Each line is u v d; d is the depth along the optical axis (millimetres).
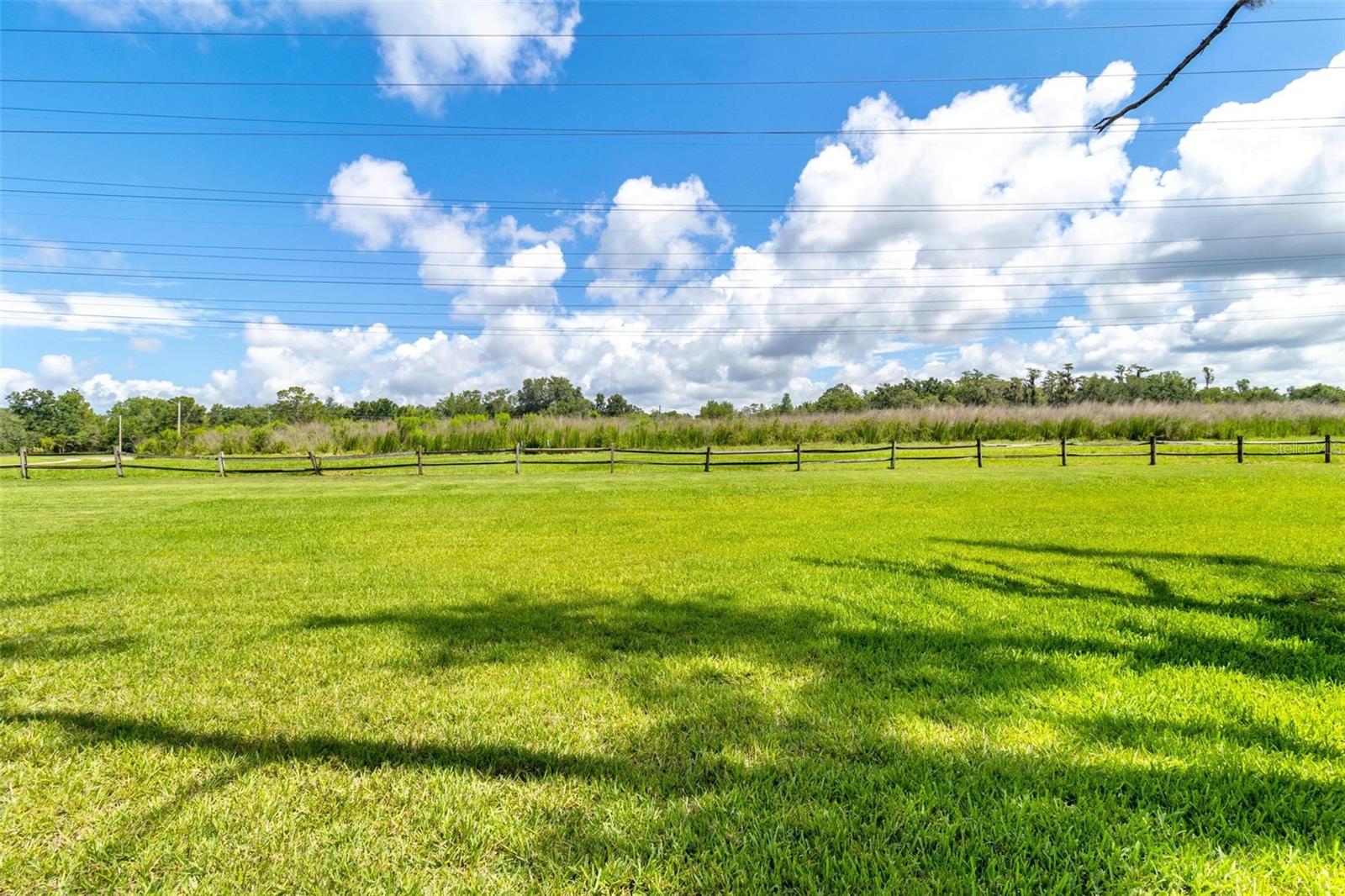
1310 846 1627
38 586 4664
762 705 2518
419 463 16609
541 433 21797
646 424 23000
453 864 1611
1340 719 2316
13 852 1660
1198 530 6516
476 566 5316
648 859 1635
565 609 3975
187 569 5227
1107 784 1919
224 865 1610
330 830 1744
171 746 2232
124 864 1614
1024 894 1489
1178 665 2914
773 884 1530
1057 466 15938
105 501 10500
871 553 5660
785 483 12578
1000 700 2521
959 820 1751
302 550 6070
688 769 2041
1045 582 4504
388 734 2316
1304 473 12477
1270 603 3896
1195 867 1549
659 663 3006
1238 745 2143
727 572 4965
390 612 3957
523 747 2199
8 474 16859
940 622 3594
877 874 1536
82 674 2926
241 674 2926
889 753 2125
